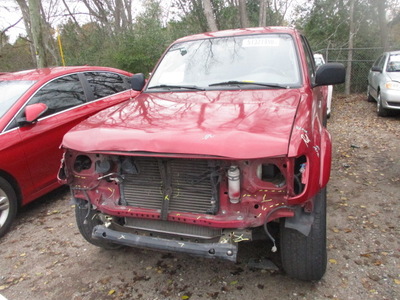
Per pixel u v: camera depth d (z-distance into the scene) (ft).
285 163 7.52
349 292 9.38
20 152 14.07
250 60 12.22
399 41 53.67
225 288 9.86
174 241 8.44
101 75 19.67
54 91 16.47
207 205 8.27
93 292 10.07
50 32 60.95
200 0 47.67
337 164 19.22
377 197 14.97
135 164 8.72
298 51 12.14
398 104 28.48
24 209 16.01
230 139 7.73
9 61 72.43
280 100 9.79
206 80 12.02
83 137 9.10
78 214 10.91
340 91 46.26
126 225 9.36
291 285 9.79
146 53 47.06
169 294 9.78
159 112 9.87
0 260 12.00
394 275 9.95
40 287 10.44
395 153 20.62
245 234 8.07
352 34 43.06
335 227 12.71
